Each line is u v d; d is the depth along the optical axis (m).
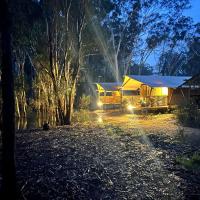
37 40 22.70
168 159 11.20
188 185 8.30
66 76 23.12
